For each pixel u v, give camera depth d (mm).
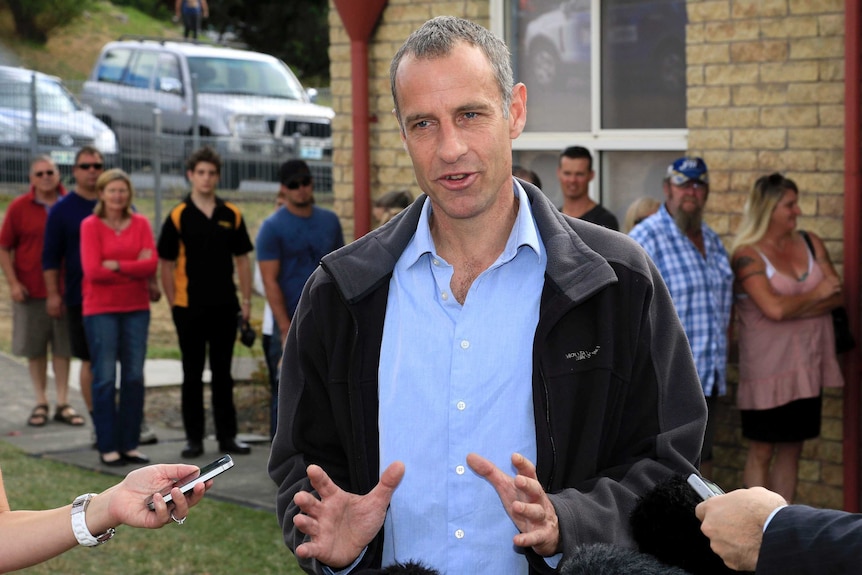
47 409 8742
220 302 7574
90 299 7363
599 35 6730
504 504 2201
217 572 5488
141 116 15883
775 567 1912
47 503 6453
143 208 14398
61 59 32281
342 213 7637
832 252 5789
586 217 6199
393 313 2512
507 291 2486
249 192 13094
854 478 5707
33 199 8414
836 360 5602
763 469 5734
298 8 29719
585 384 2412
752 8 5965
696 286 5453
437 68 2336
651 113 6613
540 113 7074
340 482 2547
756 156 6031
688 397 2506
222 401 7758
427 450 2439
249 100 16672
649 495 2127
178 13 26578
